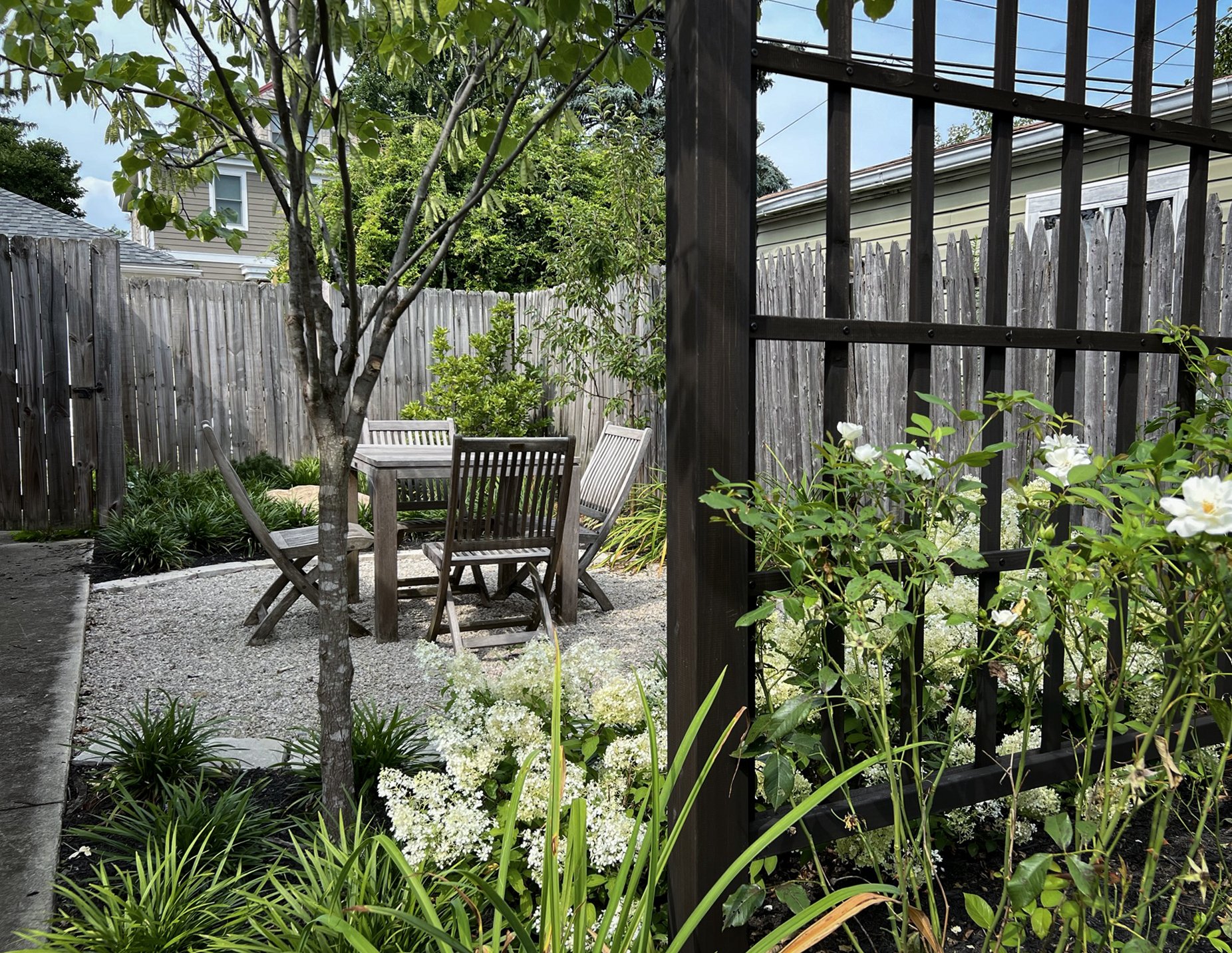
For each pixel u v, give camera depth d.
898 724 2.14
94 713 3.11
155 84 2.02
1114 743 1.99
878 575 1.40
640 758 1.91
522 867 1.83
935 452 1.71
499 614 4.68
